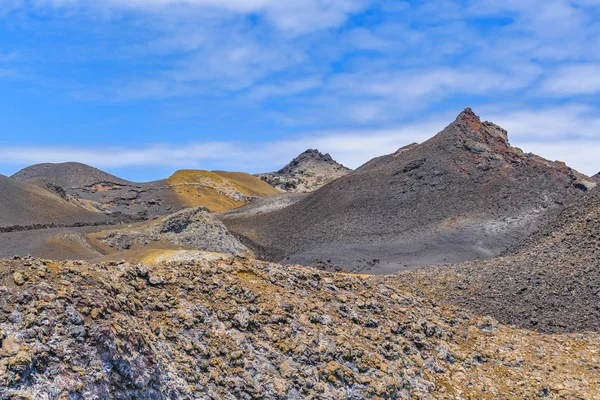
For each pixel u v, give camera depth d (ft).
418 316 83.82
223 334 60.70
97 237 287.69
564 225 186.09
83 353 45.68
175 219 311.06
